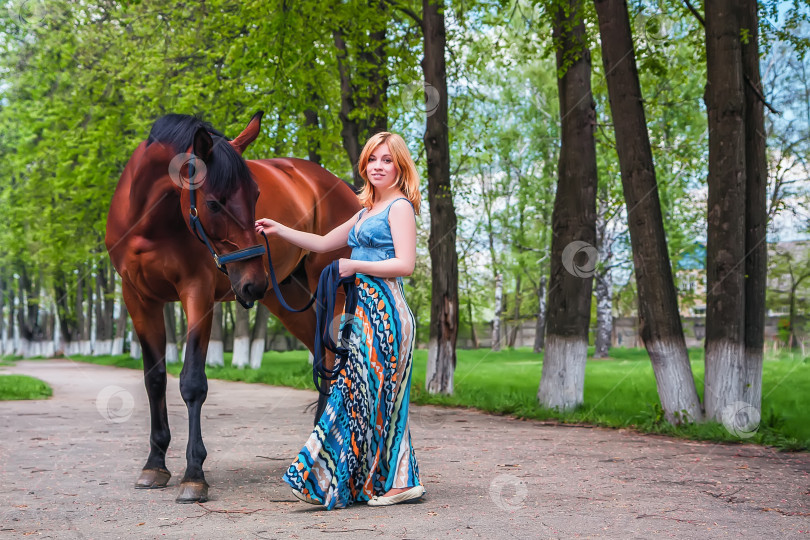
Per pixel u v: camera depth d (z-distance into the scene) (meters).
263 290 3.78
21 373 21.70
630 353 31.20
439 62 11.38
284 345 49.28
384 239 3.66
